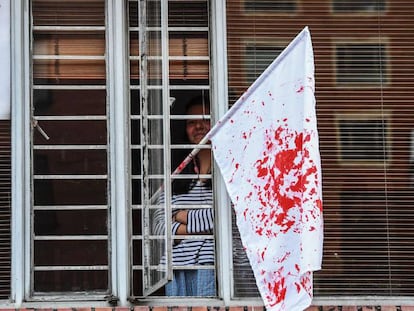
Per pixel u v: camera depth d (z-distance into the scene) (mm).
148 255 10289
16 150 10805
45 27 11070
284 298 9984
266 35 11055
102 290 10789
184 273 10844
